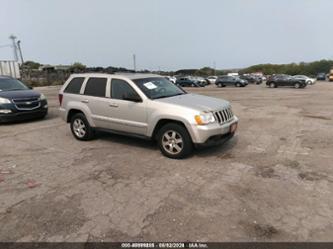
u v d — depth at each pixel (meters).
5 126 8.27
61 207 3.33
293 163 4.73
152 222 2.99
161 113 4.93
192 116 4.64
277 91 23.16
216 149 5.57
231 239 2.70
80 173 4.40
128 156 5.20
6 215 3.17
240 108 12.10
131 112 5.35
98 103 5.86
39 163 4.91
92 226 2.93
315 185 3.85
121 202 3.43
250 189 3.75
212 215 3.11
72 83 6.46
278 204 3.34
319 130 7.29
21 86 9.72
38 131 7.53
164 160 4.94
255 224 2.93
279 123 8.39
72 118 6.50
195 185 3.89
